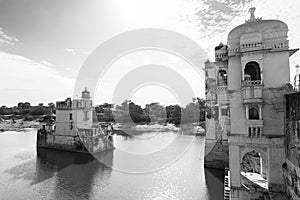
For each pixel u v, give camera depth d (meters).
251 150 17.67
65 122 55.12
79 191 28.00
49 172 36.78
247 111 17.80
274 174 16.75
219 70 30.28
